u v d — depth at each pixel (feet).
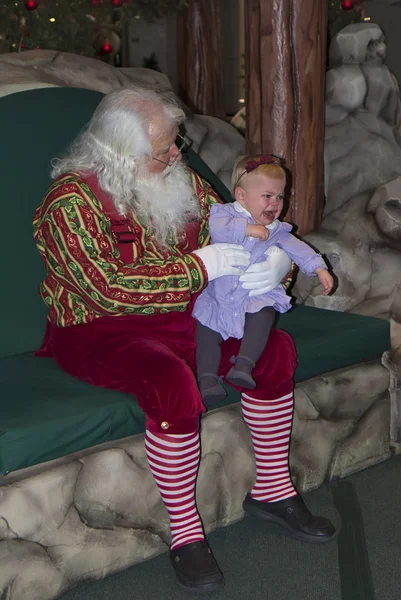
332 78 13.79
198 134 13.28
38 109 10.06
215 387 7.96
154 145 8.14
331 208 13.23
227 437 8.87
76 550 7.57
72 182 7.95
